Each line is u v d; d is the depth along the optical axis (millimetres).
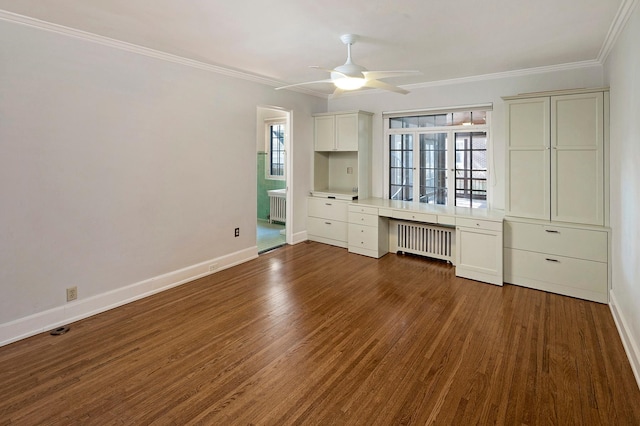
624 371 2277
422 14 2588
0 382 2209
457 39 3123
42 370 2338
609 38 3066
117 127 3273
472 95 4594
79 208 3051
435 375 2273
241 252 4680
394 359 2461
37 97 2752
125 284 3420
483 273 3943
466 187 4809
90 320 3064
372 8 2484
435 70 4191
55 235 2912
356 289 3768
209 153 4156
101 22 2752
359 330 2875
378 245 4898
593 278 3381
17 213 2693
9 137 2623
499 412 1935
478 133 4664
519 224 3756
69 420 1892
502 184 4461
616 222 3068
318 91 5566
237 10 2521
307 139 5703
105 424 1864
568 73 3959
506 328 2885
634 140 2373
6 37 2576
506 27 2850
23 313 2760
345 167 5965
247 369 2352
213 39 3133
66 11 2545
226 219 4438
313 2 2391
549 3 2422
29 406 1996
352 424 1859
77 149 3008
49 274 2891
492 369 2330
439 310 3234
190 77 3883
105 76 3156
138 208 3490
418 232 4891
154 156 3596
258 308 3305
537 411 1938
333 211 5516
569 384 2160
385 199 5492
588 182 3455
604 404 1980
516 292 3643
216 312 3223
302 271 4363
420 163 5195
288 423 1868
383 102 5418
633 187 2418
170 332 2854
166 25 2807
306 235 5902
